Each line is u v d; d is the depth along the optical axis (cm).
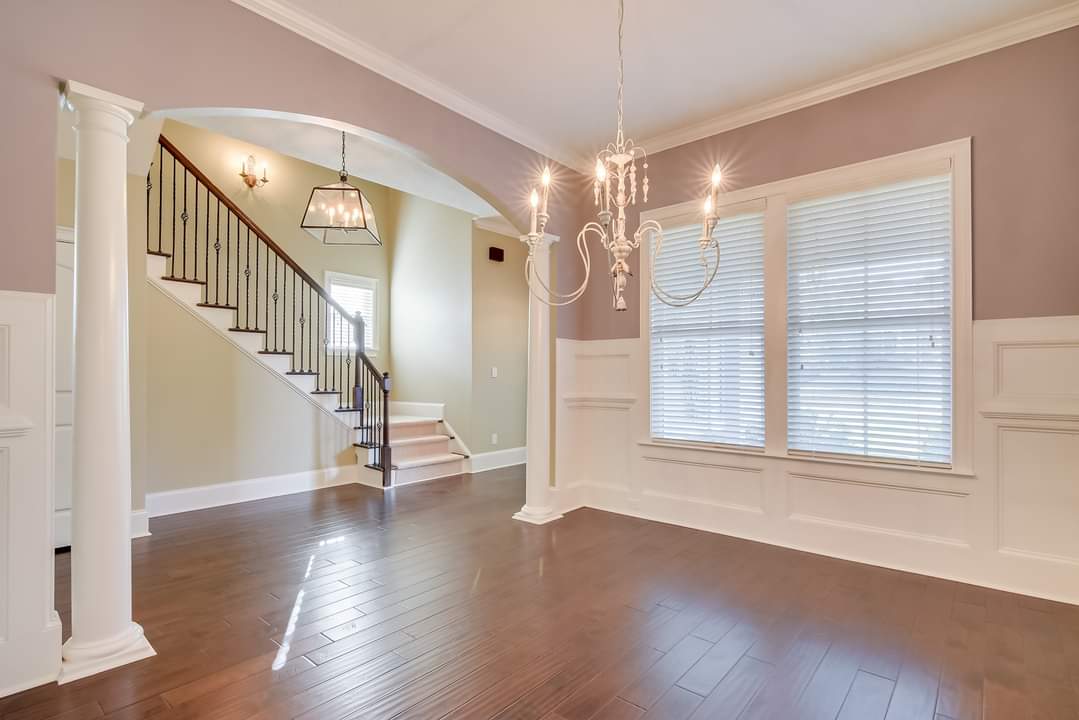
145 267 385
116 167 218
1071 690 201
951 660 222
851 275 345
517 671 212
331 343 650
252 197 595
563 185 459
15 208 197
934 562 315
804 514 361
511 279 684
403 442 581
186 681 203
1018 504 292
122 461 218
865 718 186
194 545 362
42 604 201
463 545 365
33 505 200
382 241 710
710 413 403
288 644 231
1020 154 292
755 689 202
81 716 182
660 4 269
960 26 289
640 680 207
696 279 411
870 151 337
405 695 196
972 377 304
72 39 210
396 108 332
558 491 452
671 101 369
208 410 464
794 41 302
